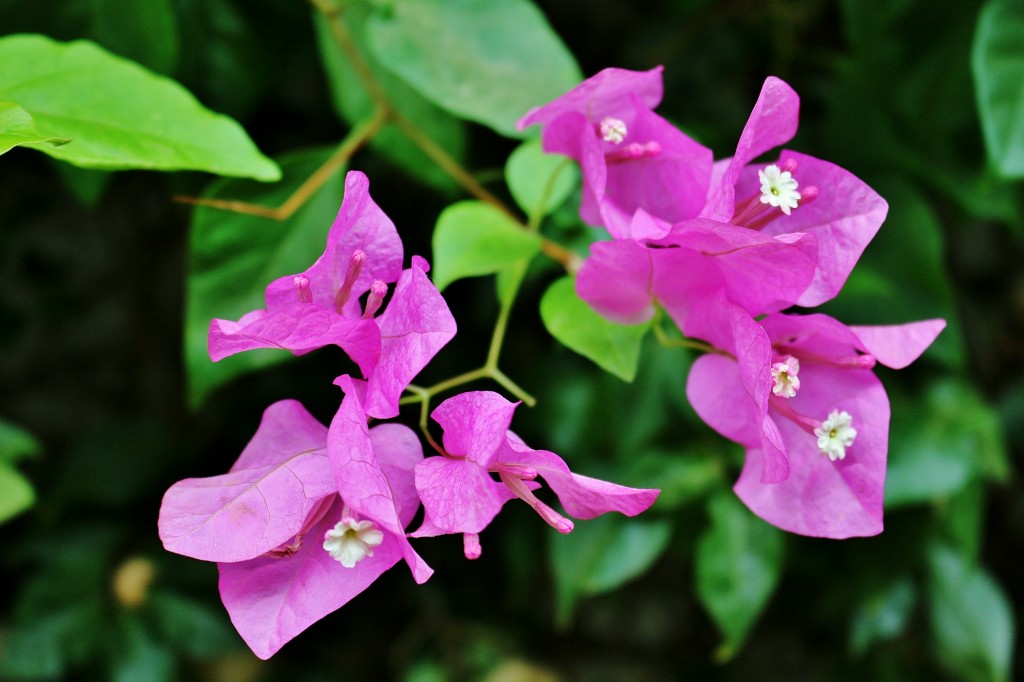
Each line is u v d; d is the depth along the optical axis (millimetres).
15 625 651
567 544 612
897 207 604
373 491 443
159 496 685
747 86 681
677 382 607
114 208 748
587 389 614
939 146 599
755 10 656
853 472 479
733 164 469
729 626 602
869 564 652
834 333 476
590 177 497
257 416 696
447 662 726
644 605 816
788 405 480
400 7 545
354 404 448
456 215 525
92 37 542
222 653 671
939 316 603
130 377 785
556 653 797
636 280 486
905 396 622
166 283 775
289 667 734
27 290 751
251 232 540
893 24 588
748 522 606
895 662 698
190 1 573
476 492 449
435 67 543
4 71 496
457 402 459
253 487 457
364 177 462
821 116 655
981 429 615
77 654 653
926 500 614
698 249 474
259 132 634
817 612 698
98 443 677
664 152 497
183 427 770
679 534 632
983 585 640
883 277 604
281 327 454
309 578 458
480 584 744
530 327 642
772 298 474
